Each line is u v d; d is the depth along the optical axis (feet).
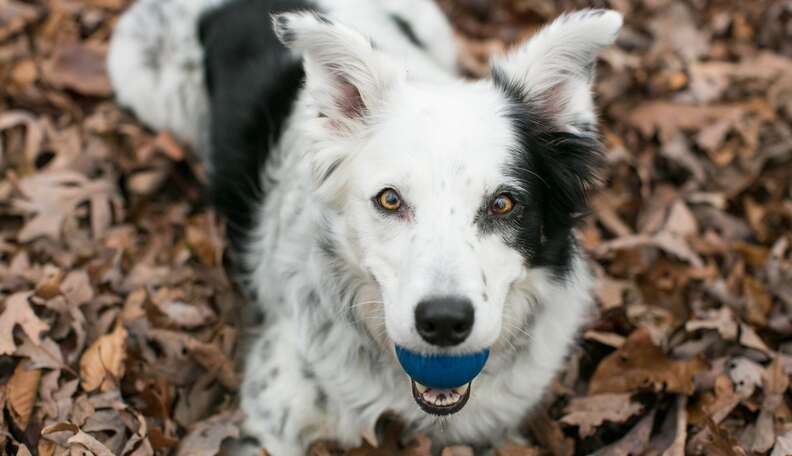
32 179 3.33
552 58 2.43
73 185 3.39
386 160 2.31
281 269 2.76
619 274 3.28
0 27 3.99
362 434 2.59
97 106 3.81
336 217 2.45
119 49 3.69
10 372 2.67
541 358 2.62
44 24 4.08
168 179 3.56
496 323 2.21
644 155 3.78
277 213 2.89
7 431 2.52
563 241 2.51
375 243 2.32
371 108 2.43
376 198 2.31
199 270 3.17
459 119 2.34
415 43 3.58
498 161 2.31
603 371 2.82
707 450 2.60
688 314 3.12
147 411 2.68
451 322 2.10
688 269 3.27
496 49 4.31
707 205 3.55
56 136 3.57
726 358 2.87
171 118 3.66
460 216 2.25
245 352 2.94
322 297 2.55
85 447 2.45
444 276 2.14
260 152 3.09
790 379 2.81
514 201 2.33
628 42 4.37
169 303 2.99
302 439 2.64
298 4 3.40
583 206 2.54
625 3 4.58
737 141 3.80
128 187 3.47
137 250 3.25
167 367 2.79
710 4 4.66
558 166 2.48
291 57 3.13
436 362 2.21
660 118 3.87
